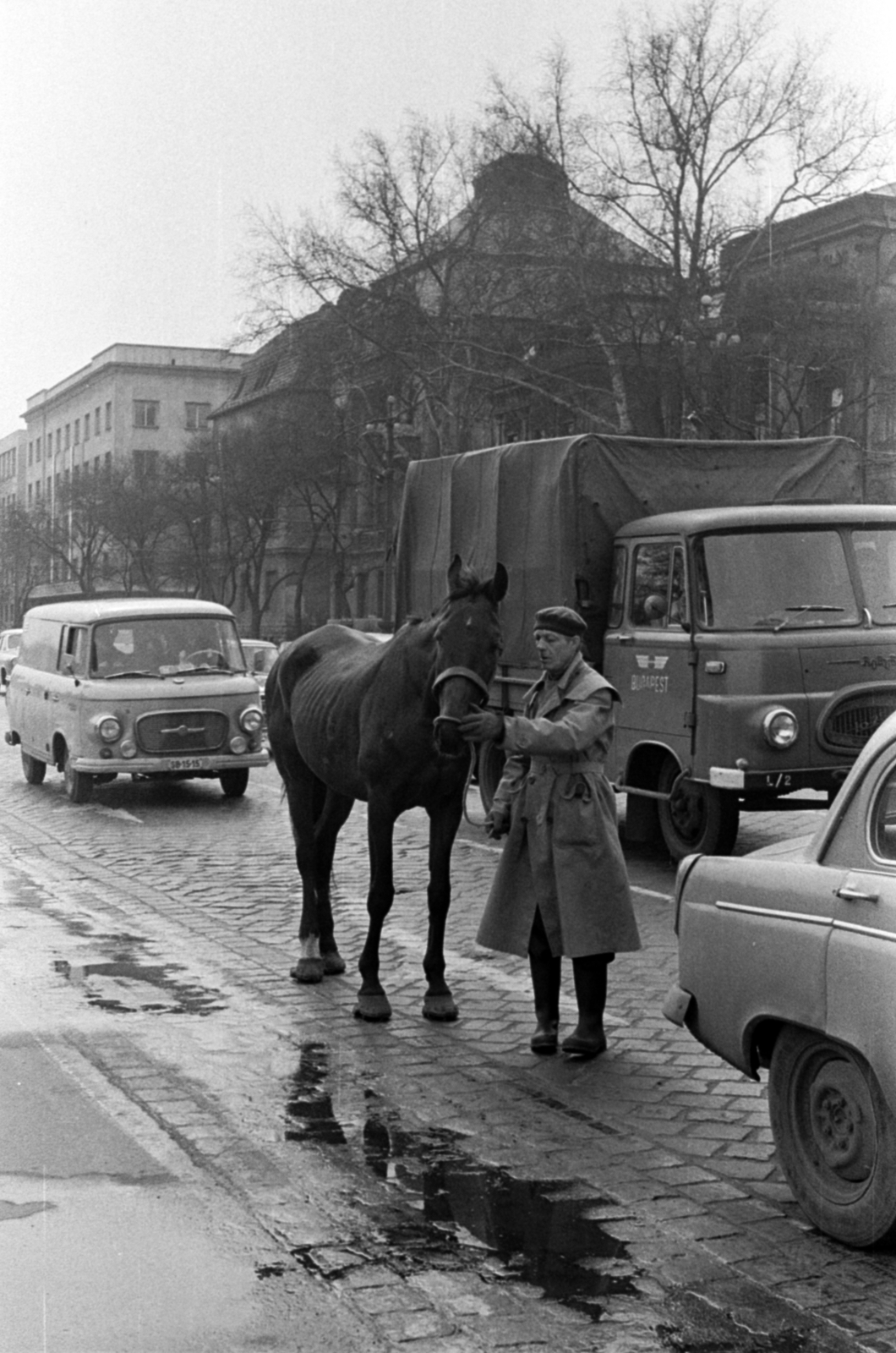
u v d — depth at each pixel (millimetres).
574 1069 7184
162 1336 4336
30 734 21359
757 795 13133
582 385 44844
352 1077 7012
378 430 53219
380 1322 4434
